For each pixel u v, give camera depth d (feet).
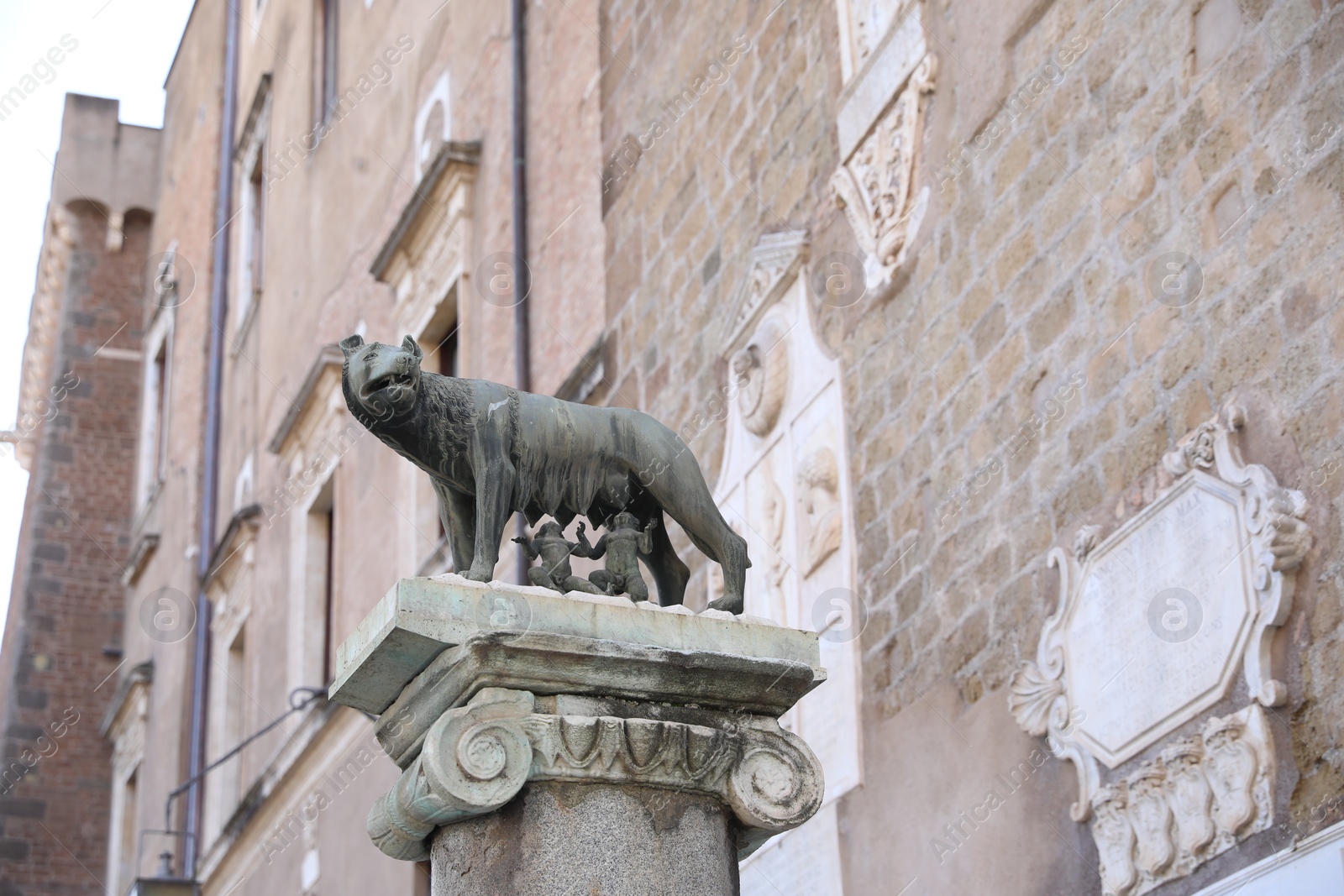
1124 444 33.86
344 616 79.10
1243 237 31.78
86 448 126.82
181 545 107.45
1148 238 34.30
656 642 20.47
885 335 43.06
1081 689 33.76
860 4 46.57
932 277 41.42
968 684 37.32
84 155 130.62
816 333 46.32
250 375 99.30
